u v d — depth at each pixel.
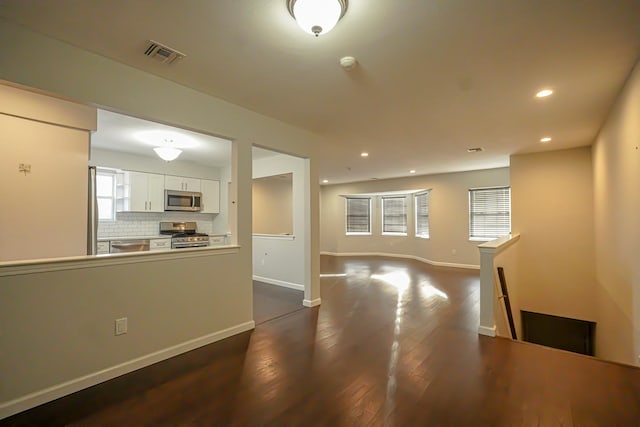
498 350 2.81
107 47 2.14
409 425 1.79
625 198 2.98
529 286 5.41
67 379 2.11
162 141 4.46
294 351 2.81
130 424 1.81
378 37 1.99
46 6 1.71
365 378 2.32
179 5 1.70
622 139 2.93
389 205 9.64
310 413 1.91
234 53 2.21
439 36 1.98
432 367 2.49
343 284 5.66
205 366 2.52
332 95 2.95
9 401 1.89
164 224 6.08
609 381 2.27
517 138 4.47
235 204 3.28
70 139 2.85
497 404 1.99
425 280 5.97
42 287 2.03
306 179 4.24
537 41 2.04
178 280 2.77
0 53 1.83
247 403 2.01
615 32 1.94
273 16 1.79
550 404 1.99
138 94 2.45
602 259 4.30
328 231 10.05
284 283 5.45
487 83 2.68
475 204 7.36
